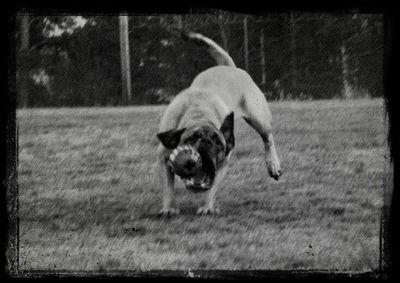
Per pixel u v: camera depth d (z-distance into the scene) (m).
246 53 14.33
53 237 4.02
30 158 7.10
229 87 5.56
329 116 9.52
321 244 3.71
